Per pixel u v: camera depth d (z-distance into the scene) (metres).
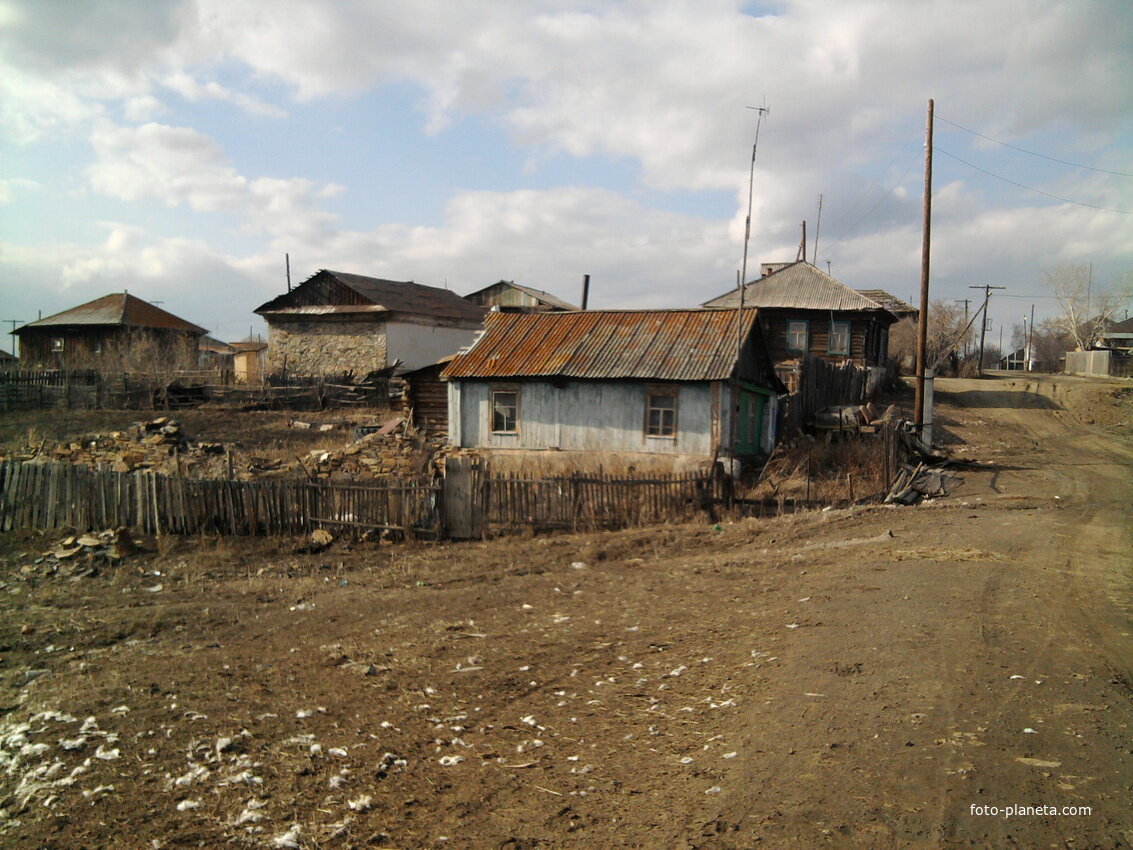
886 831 3.91
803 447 21.94
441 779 5.14
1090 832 3.76
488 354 22.88
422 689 6.90
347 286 42.97
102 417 32.53
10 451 23.03
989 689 5.62
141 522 14.85
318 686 7.04
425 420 26.28
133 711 6.45
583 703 6.41
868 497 16.25
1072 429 30.28
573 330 23.25
